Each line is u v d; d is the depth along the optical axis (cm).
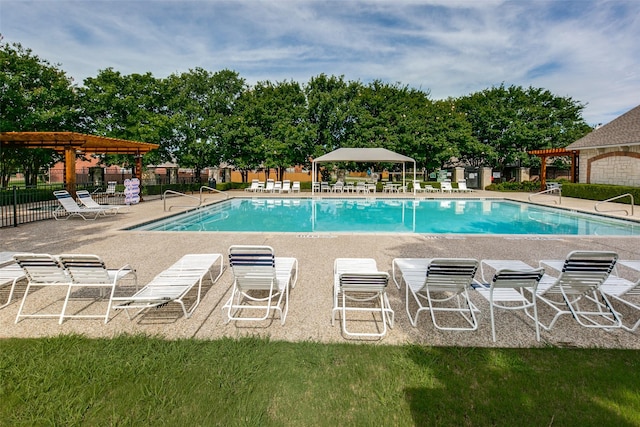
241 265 434
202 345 377
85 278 449
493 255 781
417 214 1783
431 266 411
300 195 2453
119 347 373
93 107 2238
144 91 2486
